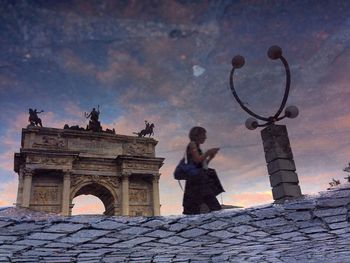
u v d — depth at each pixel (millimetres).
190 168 6488
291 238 9805
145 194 49094
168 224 8289
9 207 7680
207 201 6484
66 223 7852
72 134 45812
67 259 10859
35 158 42875
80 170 45906
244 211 8016
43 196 42969
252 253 11875
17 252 9422
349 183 7879
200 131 6680
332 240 10367
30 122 45031
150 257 11281
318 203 7875
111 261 11547
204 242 9695
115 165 48312
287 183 10211
